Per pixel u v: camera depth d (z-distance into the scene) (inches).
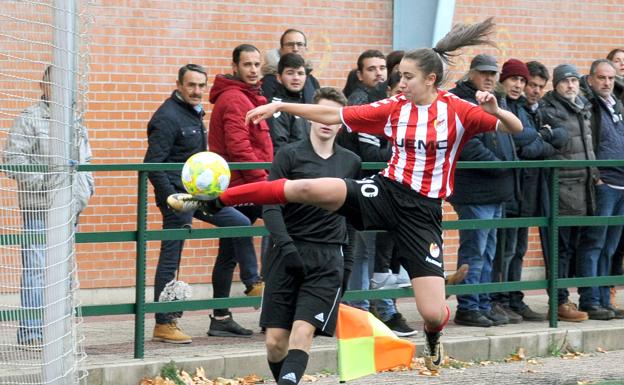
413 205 572.7
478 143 805.2
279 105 573.6
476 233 831.7
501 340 798.5
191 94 767.7
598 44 1158.3
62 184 564.1
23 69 554.6
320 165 593.6
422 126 568.7
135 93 938.7
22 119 558.9
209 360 700.0
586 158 878.4
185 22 959.0
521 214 868.0
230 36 978.7
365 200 567.2
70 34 559.2
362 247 798.5
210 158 540.7
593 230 896.3
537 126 869.8
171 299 746.8
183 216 760.3
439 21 1029.8
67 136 563.5
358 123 577.3
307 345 561.6
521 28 1112.8
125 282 938.1
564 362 799.1
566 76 871.7
